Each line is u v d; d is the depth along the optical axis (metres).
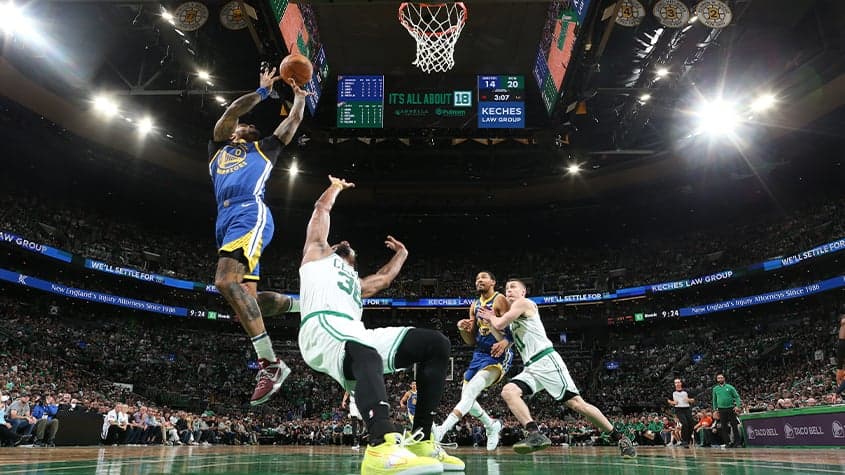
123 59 26.48
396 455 3.02
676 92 26.36
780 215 39.53
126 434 18.62
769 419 13.25
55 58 25.11
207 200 39.62
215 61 25.78
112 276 35.88
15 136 31.44
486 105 25.77
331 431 26.50
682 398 14.70
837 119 29.53
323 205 3.99
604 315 41.94
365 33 25.58
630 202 41.06
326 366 3.44
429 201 42.00
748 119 29.59
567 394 6.12
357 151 33.97
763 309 37.41
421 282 43.59
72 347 31.09
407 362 3.60
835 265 34.59
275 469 4.62
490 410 31.50
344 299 3.54
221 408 32.47
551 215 43.31
